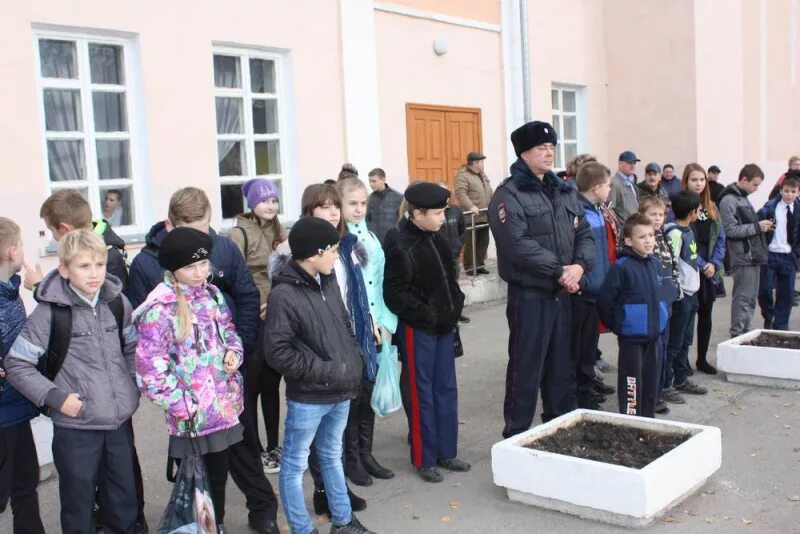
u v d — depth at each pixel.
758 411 6.05
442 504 4.54
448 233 9.41
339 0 10.09
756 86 16.94
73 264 3.48
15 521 3.88
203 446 3.67
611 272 5.40
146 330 3.56
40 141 7.34
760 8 16.94
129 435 3.76
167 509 3.66
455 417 5.02
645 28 15.35
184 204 3.99
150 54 8.16
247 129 9.34
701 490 4.59
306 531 3.91
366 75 10.50
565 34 14.78
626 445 4.73
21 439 3.82
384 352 4.82
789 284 8.27
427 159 11.74
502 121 13.14
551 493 4.38
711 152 15.48
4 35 7.07
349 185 4.72
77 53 7.75
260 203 5.09
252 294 4.21
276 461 5.07
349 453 4.78
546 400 5.45
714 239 6.89
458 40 12.21
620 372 5.46
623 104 15.77
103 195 8.02
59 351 3.53
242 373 4.15
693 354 7.90
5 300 3.77
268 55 9.48
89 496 3.60
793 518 4.20
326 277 3.96
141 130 8.20
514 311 5.18
